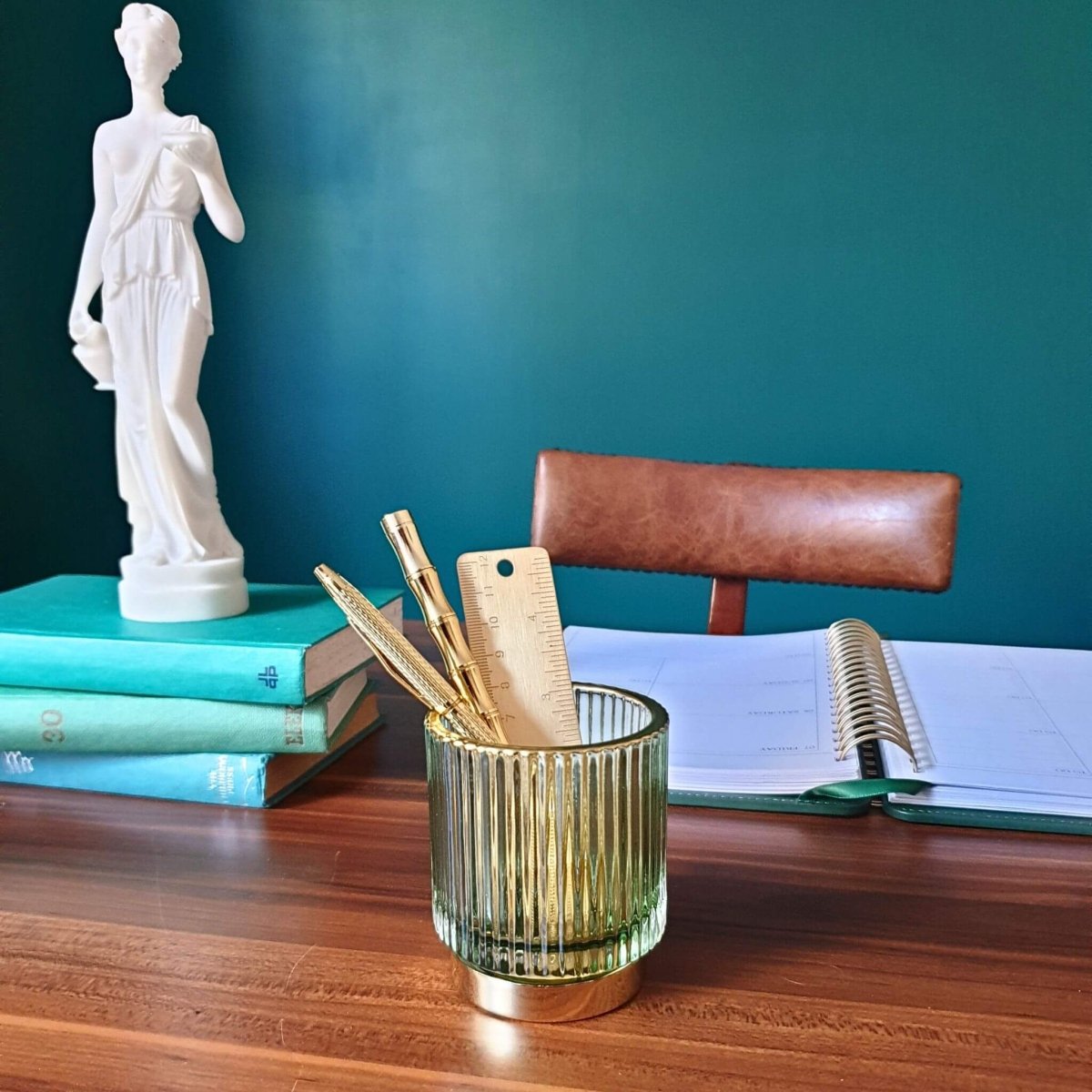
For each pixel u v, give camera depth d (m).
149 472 0.93
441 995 0.54
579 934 0.50
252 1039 0.50
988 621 2.61
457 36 2.58
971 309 2.51
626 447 2.69
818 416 2.60
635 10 2.52
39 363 2.33
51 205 2.34
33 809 0.78
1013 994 0.54
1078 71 2.38
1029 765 0.78
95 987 0.55
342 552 2.84
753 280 2.58
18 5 2.19
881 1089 0.46
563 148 2.59
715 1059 0.48
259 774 0.78
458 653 0.54
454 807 0.51
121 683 0.80
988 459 2.55
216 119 2.68
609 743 0.50
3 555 2.23
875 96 2.47
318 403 2.79
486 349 2.70
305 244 2.72
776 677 0.94
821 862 0.68
